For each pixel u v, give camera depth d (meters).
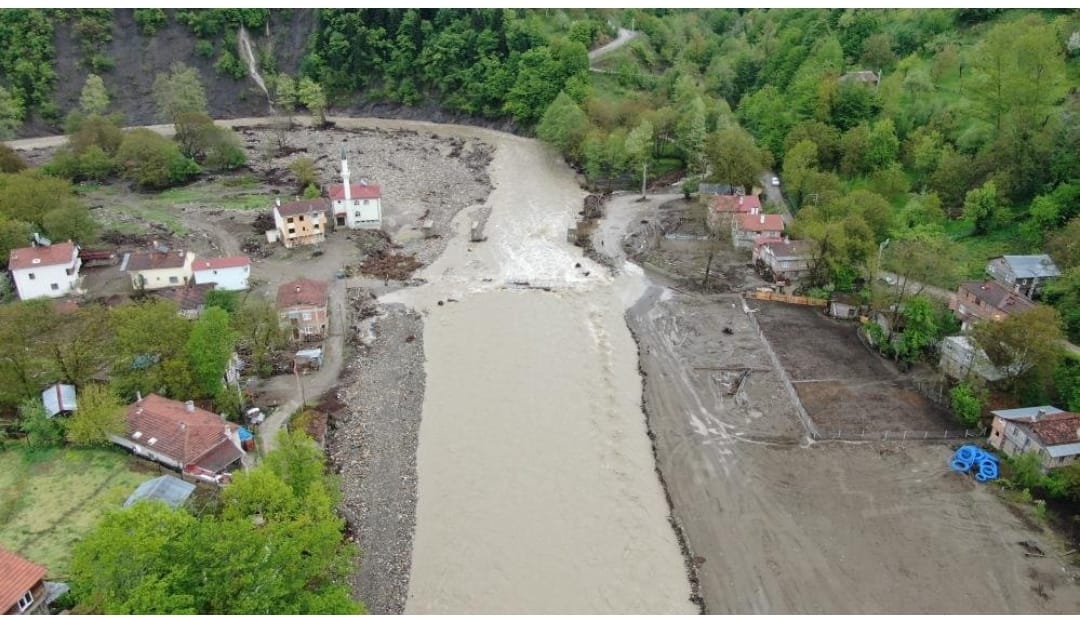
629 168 158.00
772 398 89.00
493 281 118.50
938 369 93.00
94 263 119.25
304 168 158.50
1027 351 80.75
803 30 198.50
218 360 79.06
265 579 48.31
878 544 68.38
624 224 139.62
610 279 119.44
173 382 78.25
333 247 128.62
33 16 199.38
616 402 88.69
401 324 105.31
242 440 76.38
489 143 191.62
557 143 170.88
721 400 88.94
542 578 65.19
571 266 123.94
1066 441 73.94
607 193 156.62
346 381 91.31
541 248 130.88
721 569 66.12
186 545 48.94
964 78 147.12
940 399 87.44
